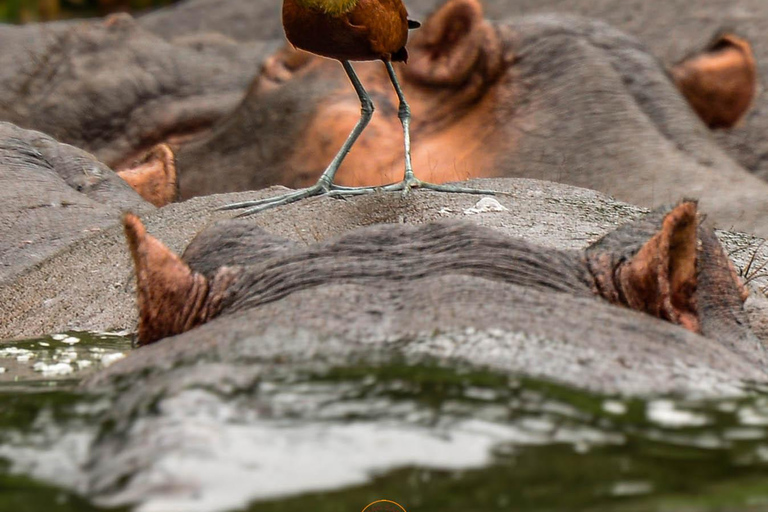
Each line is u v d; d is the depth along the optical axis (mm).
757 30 33969
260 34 43438
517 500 3643
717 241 8336
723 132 29828
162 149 20938
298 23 13562
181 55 35500
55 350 9844
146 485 3697
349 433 4125
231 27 44031
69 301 12812
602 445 4172
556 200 15180
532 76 24344
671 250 6754
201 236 7613
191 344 5512
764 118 29953
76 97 33156
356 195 14922
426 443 4082
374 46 13672
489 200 14445
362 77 25469
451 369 4863
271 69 27219
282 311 5680
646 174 21641
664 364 5336
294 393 4512
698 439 4324
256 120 26594
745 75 26531
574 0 37594
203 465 3801
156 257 6879
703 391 5102
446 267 6523
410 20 14578
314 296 5832
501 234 7012
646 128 22922
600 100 23422
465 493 3697
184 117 33094
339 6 13242
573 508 3562
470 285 5953
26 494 3832
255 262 7109
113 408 4676
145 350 5891
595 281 6973
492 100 24328
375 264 6523
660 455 4098
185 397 4363
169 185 20391
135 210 17219
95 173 18641
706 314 7578
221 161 27016
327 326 5371
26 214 16250
